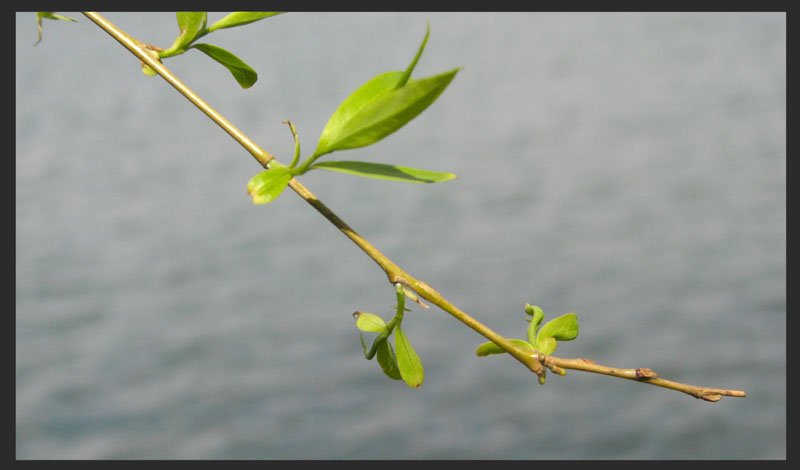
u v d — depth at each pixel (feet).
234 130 1.71
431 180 1.68
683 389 1.69
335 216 1.69
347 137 1.65
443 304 1.70
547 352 1.78
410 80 1.63
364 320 1.74
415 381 1.71
